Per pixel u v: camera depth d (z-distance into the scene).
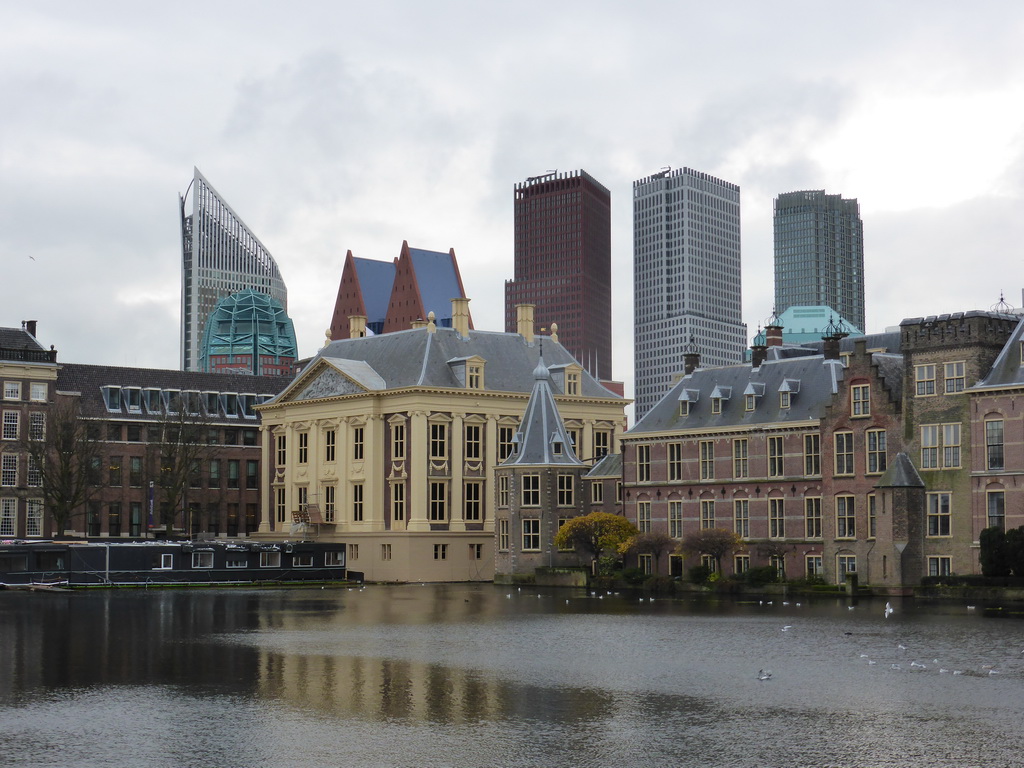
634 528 125.75
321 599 107.62
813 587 107.56
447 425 147.50
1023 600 94.94
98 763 38.81
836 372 115.94
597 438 157.00
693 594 112.62
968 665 56.66
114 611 91.00
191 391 170.12
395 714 45.81
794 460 115.44
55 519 149.12
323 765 38.56
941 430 103.88
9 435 154.38
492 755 39.62
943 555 103.12
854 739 41.47
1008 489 99.50
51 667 57.56
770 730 42.88
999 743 40.81
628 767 38.16
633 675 54.56
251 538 163.50
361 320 169.38
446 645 66.19
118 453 162.75
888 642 65.75
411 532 143.88
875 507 106.38
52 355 157.12
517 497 135.00
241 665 58.03
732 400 123.06
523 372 155.75
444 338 152.12
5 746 40.97
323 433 155.88
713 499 121.69
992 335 103.00
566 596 111.50
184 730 43.16
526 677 54.12
